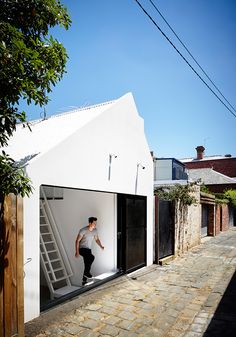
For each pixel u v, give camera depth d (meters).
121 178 8.26
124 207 8.57
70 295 6.42
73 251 8.41
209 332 4.93
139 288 7.32
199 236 15.79
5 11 3.73
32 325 4.94
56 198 9.05
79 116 8.05
